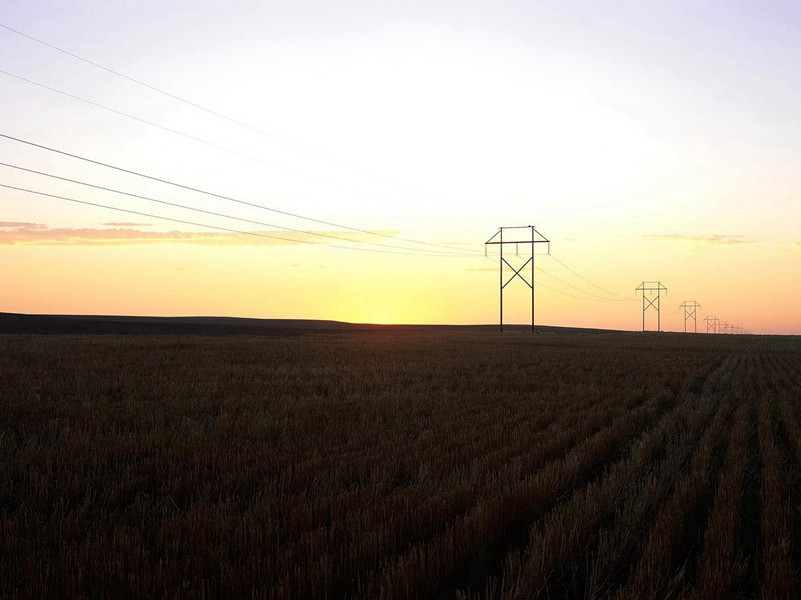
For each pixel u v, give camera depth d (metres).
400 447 10.44
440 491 7.40
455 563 5.71
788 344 81.44
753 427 14.52
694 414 15.52
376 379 23.17
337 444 10.91
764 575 5.97
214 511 6.74
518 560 5.59
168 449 9.91
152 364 27.66
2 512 7.06
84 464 8.94
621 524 6.87
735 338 111.44
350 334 94.69
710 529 6.55
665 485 8.73
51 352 31.70
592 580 5.43
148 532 6.17
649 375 28.30
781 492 8.32
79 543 5.95
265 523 6.35
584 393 20.28
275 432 12.03
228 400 16.28
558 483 8.45
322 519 6.67
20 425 11.92
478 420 13.62
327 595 4.91
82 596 4.64
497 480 8.13
